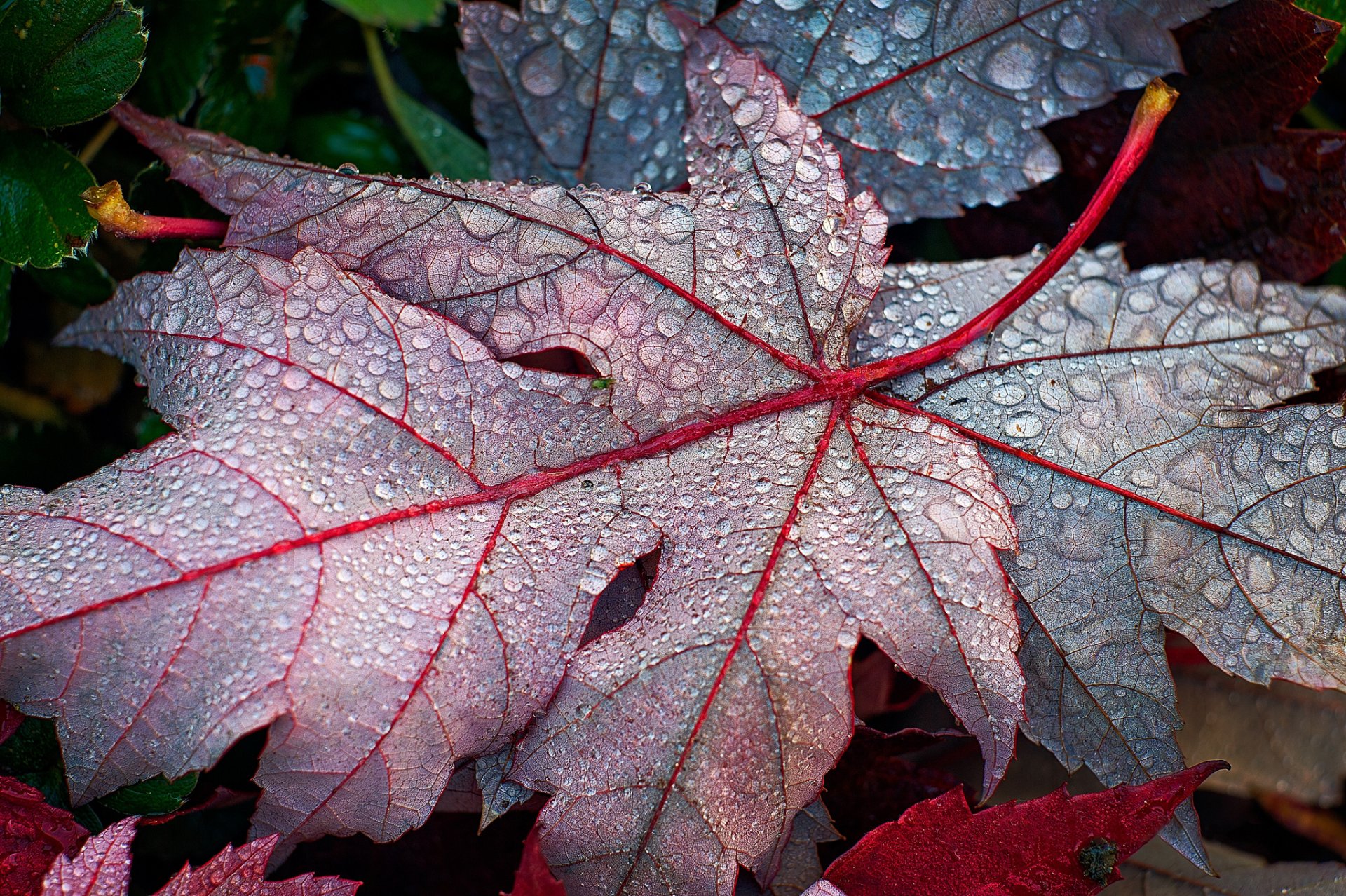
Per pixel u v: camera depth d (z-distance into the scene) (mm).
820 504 208
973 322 213
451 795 219
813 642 205
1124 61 217
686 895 204
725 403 210
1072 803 207
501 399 208
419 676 203
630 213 211
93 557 201
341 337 207
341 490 204
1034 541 212
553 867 203
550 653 205
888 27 219
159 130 214
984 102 219
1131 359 214
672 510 208
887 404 212
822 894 210
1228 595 211
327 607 203
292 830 205
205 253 209
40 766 215
